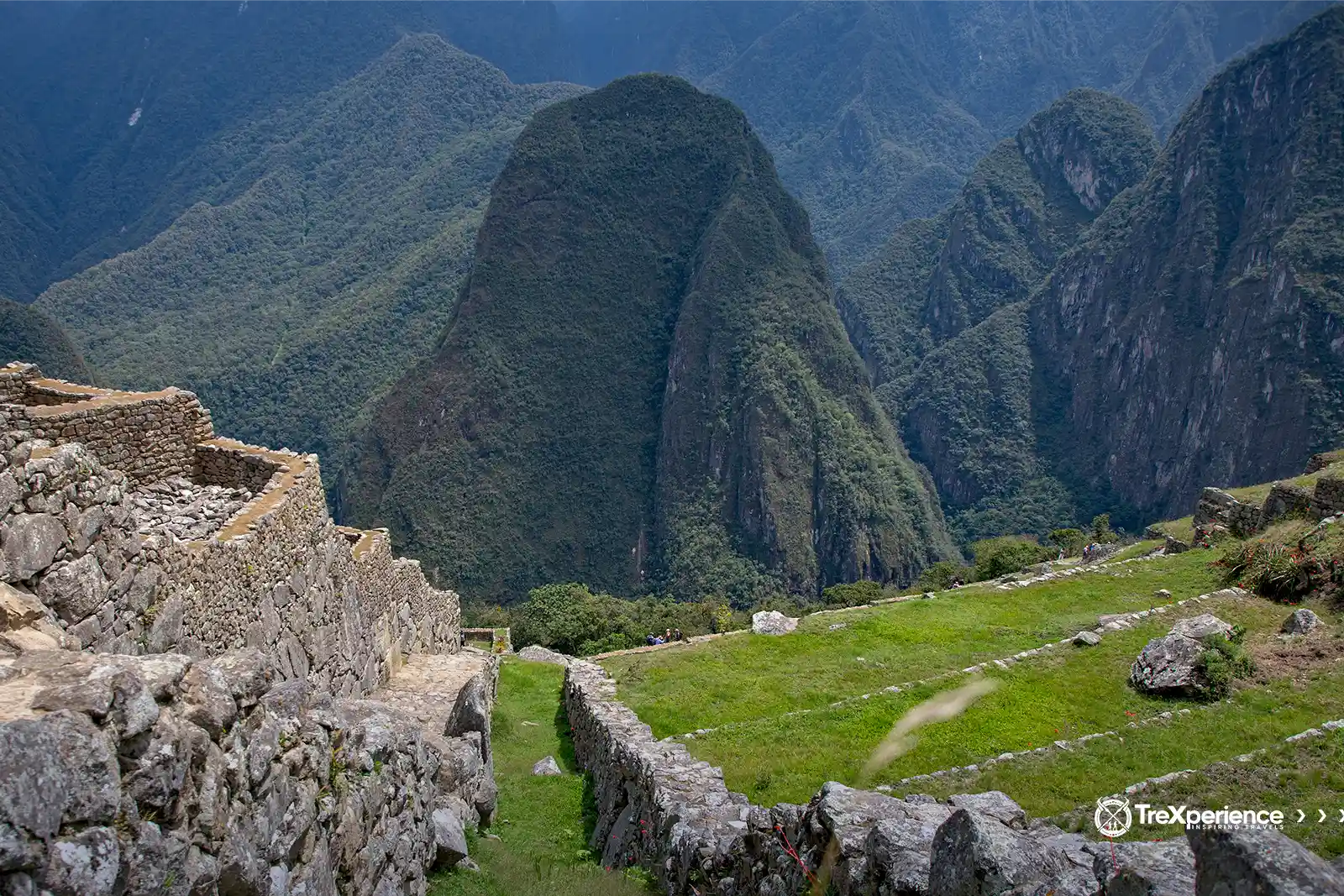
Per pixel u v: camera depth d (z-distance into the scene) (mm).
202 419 15281
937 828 7355
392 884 8711
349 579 17672
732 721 19203
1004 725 16484
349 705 10336
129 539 8570
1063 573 30109
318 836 7188
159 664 5602
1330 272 183000
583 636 56375
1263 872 4055
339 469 195000
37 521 7062
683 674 22656
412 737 10328
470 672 22453
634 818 13352
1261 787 11461
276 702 7312
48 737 4395
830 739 17031
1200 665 16875
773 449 180875
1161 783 12125
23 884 4047
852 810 8172
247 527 12266
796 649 24406
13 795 4066
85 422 12812
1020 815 7637
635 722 17844
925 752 15578
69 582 7371
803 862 8281
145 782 4965
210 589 10570
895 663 22312
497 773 18250
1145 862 5316
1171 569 27922
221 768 5750
